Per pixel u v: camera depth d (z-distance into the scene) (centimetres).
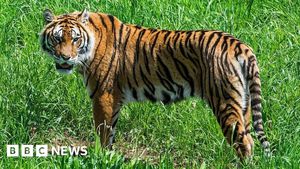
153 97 1559
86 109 1662
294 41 1827
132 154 1589
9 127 1577
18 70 1709
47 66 1734
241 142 1457
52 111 1658
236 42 1476
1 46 1831
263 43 1803
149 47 1540
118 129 1641
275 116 1598
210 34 1499
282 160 1451
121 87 1564
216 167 1462
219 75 1466
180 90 1530
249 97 1475
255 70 1452
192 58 1502
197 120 1591
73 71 1644
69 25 1533
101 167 1409
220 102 1468
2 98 1628
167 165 1441
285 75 1684
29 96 1647
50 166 1436
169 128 1602
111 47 1555
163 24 1866
